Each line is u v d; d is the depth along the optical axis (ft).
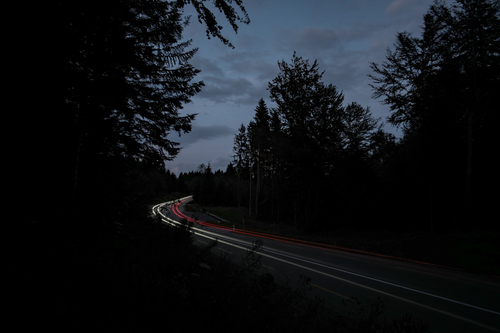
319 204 88.17
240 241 61.93
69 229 10.14
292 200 94.84
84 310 8.24
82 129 11.73
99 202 16.42
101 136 16.65
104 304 9.04
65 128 9.39
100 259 11.93
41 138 8.46
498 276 36.52
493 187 62.34
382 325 19.43
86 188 16.38
